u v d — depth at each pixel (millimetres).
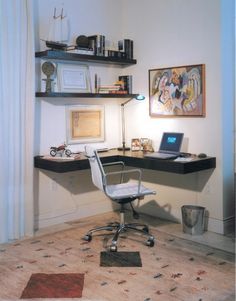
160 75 4242
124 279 2834
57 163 3637
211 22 3730
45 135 4035
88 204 4492
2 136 3520
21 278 2852
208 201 3922
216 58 3723
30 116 3689
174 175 4219
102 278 2850
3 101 3510
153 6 4254
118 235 3584
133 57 4520
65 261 3160
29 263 3123
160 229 3996
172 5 4062
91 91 4344
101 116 4508
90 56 4059
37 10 3852
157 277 2861
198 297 2564
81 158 3842
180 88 4055
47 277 2865
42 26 3902
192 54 3930
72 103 4230
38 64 3904
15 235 3707
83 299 2551
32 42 3619
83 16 4234
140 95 4469
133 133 4641
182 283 2766
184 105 4035
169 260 3172
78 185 4375
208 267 3033
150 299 2541
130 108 4633
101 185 3430
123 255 3279
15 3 3504
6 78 3514
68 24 4074
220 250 3396
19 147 3654
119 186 3703
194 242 3598
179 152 3900
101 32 4422
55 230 3982
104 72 4488
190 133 4023
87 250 3404
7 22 3473
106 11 4453
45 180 4082
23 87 3627
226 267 3031
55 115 4094
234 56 3826
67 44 4086
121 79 4551
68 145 4227
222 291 2645
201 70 3836
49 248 3459
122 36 4633
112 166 4652
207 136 3875
